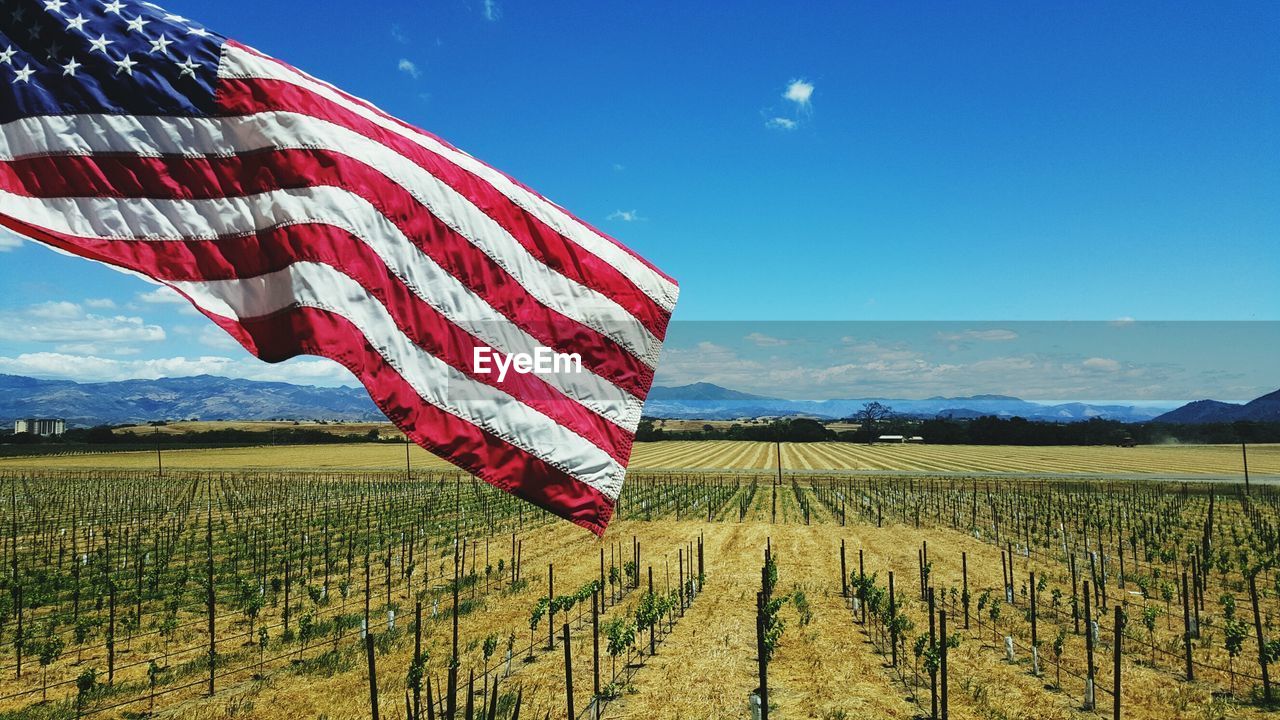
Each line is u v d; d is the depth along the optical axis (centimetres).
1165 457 10762
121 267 395
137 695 1495
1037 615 2158
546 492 432
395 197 428
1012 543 3459
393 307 415
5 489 6500
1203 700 1479
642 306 478
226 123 413
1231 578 2667
